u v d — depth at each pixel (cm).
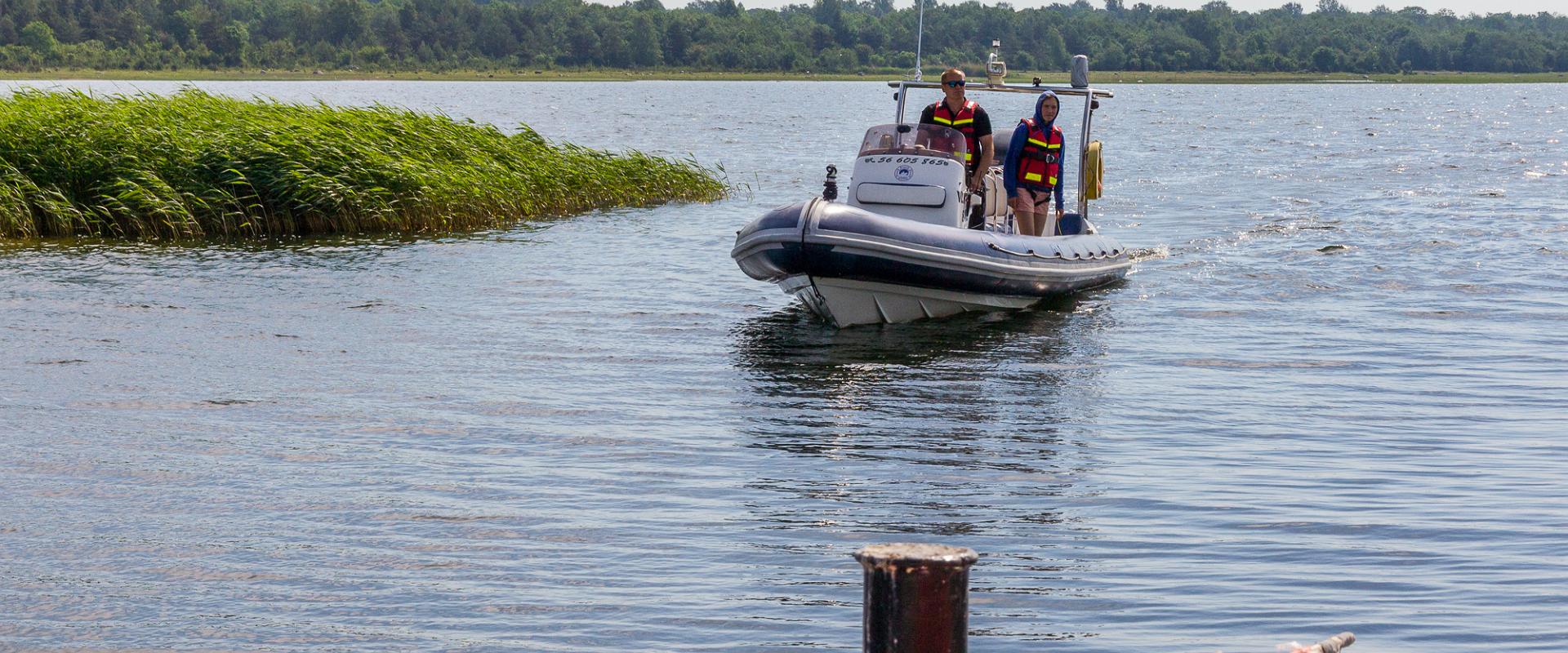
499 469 771
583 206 2272
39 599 573
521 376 1013
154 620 552
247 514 686
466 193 1994
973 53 10581
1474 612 559
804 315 1277
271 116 2153
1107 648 526
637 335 1179
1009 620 553
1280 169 3170
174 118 2091
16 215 1795
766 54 16062
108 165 1878
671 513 692
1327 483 744
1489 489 733
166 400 931
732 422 881
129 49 14450
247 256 1645
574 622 550
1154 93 12644
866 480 751
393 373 1021
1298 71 17100
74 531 659
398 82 15100
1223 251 1666
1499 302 1304
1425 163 3362
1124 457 800
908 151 1233
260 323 1216
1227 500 713
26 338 1138
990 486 739
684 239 1833
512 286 1434
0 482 738
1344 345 1120
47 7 14488
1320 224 1952
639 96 10106
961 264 1173
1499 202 2261
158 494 720
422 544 643
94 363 1043
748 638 534
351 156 1962
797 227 1127
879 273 1149
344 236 1856
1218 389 973
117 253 1664
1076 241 1346
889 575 325
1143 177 2917
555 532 660
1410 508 698
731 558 624
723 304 1337
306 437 839
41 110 1980
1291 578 599
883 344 1135
